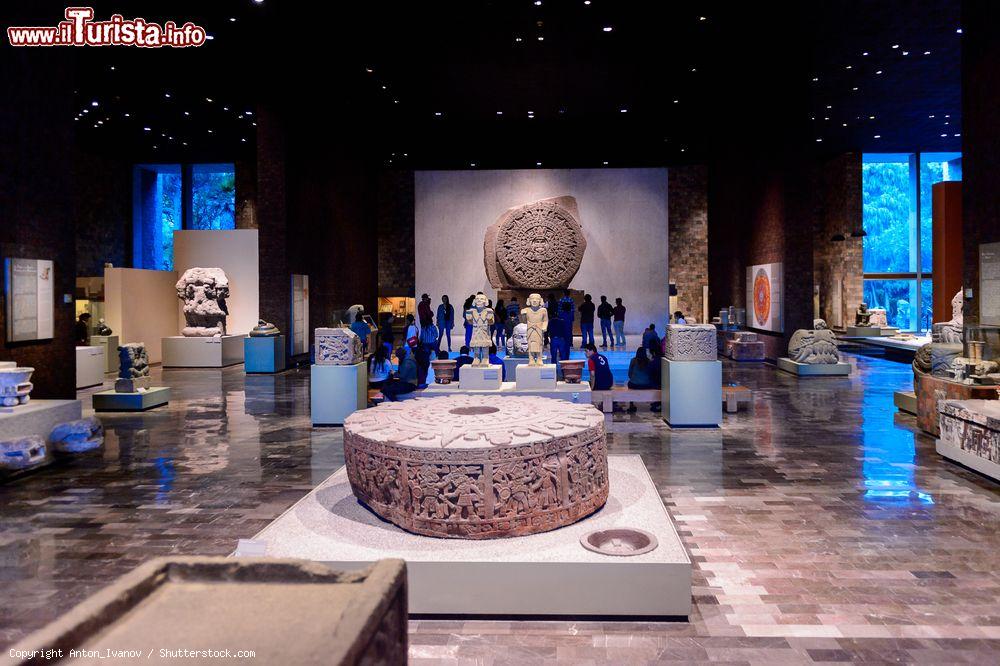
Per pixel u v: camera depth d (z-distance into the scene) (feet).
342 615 5.20
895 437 32.09
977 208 33.14
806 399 43.80
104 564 17.12
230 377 57.77
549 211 77.10
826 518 20.45
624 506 18.10
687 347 34.78
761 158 65.92
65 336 35.58
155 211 104.01
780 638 13.38
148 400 41.19
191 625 5.43
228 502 22.40
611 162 101.71
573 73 60.75
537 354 35.01
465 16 47.42
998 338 30.58
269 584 6.30
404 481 15.98
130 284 66.85
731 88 66.08
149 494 23.34
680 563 14.08
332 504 18.37
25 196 32.27
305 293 67.10
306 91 63.67
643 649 13.04
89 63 53.72
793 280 60.49
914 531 19.29
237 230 73.92
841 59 58.65
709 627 13.87
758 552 17.80
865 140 95.14
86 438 27.68
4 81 30.71
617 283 82.74
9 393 27.30
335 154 75.00
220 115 71.31
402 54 54.90
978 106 32.86
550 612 14.24
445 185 82.64
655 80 63.05
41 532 19.52
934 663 12.41
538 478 15.92
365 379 37.60
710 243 84.28
